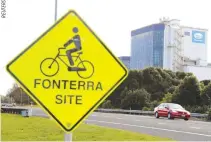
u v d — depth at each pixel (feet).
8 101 406.82
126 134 54.08
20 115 117.80
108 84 13.66
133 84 204.13
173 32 370.73
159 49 372.38
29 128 61.46
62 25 13.53
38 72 13.33
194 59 378.32
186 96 158.92
